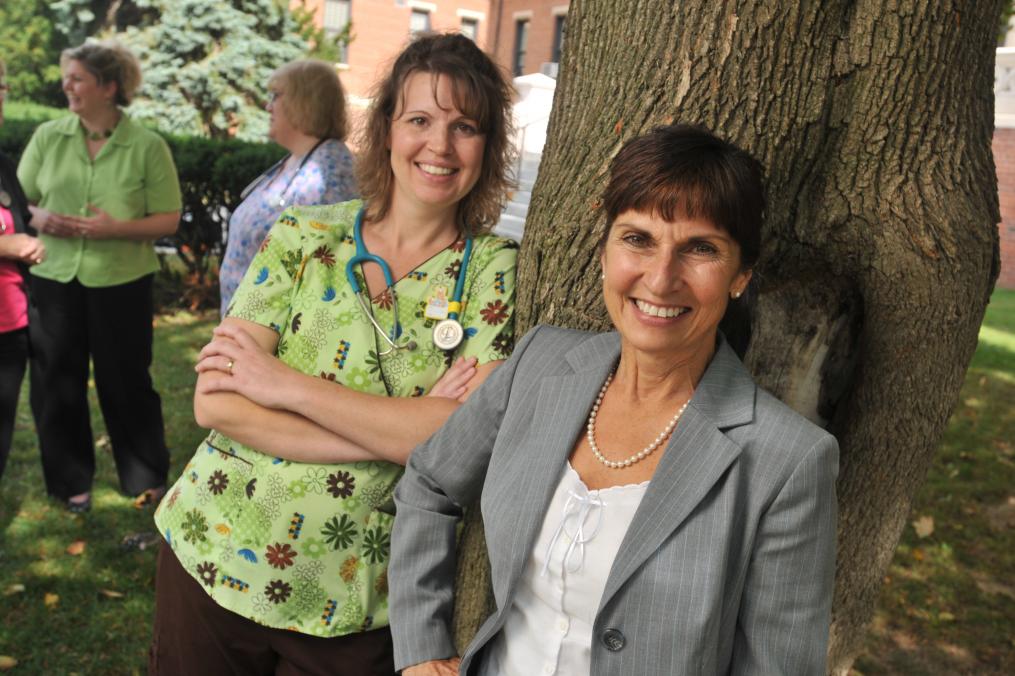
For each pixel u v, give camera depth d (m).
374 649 1.94
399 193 1.97
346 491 1.88
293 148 3.49
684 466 1.39
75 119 4.08
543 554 1.47
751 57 1.72
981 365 7.84
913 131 1.78
